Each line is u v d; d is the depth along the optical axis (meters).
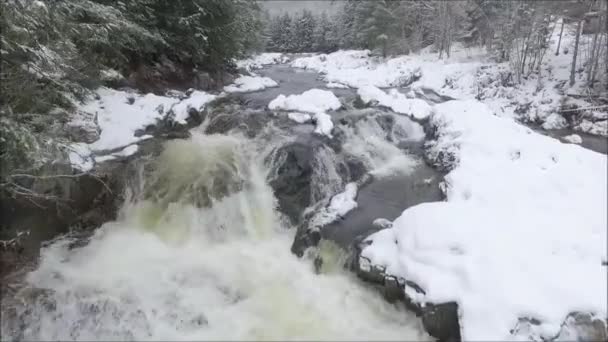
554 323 3.99
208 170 7.67
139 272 5.88
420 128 9.90
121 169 7.34
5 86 5.35
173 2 12.94
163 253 6.40
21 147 4.64
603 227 4.84
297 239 6.54
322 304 5.31
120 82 10.95
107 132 8.20
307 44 59.03
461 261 4.65
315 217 6.68
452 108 9.48
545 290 4.23
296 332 4.92
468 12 30.58
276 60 39.22
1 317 4.77
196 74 14.24
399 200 7.12
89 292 5.39
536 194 5.63
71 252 6.09
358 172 8.23
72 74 7.79
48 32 6.27
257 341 4.83
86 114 8.18
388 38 32.94
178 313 5.23
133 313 5.20
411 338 4.62
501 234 4.93
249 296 5.52
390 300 5.00
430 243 5.00
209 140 8.68
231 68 18.11
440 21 29.77
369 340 4.70
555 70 18.89
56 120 6.94
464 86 20.16
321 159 8.06
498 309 4.15
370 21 32.78
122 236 6.67
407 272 4.87
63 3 6.52
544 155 6.61
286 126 9.49
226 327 5.03
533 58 20.72
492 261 4.55
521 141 7.12
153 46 12.27
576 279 4.28
